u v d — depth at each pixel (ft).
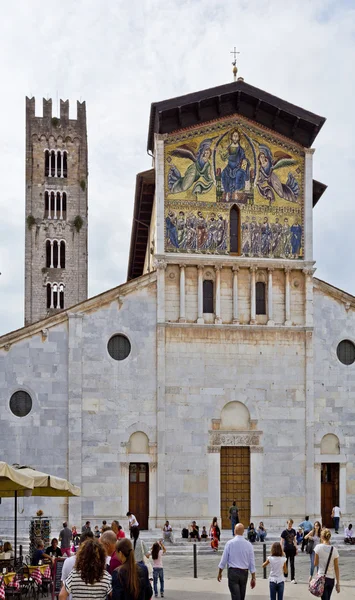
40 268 447.83
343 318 201.77
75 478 185.78
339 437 197.06
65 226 453.58
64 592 55.47
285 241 201.98
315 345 199.41
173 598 107.86
